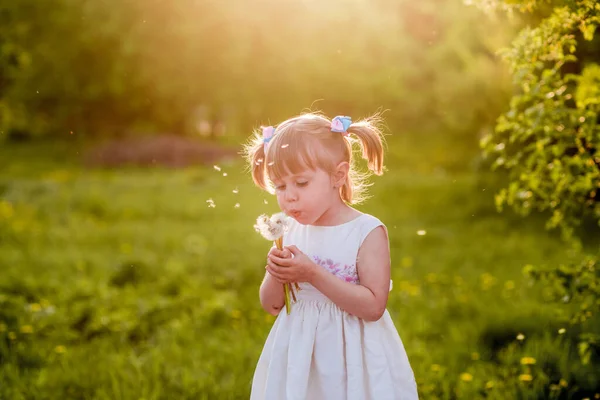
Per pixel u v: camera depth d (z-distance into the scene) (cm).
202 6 2530
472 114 1398
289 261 234
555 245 896
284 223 238
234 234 1012
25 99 1952
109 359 469
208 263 799
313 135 240
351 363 239
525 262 805
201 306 614
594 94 350
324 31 2762
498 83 1227
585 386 423
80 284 666
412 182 1483
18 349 480
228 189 1496
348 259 246
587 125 334
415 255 873
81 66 2453
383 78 2758
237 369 445
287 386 242
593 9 293
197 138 2817
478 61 1252
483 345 514
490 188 1220
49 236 979
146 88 2678
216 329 555
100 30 2394
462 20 1249
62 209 1236
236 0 2573
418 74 2609
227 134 2983
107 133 2638
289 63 2692
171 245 933
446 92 1450
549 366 455
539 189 361
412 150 2161
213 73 2664
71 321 556
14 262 785
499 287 693
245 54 2606
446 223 1105
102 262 798
